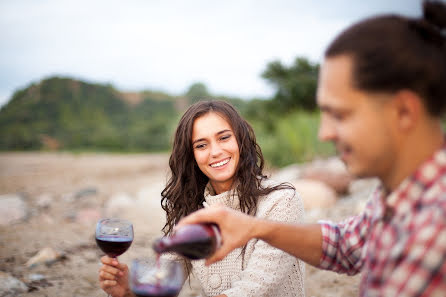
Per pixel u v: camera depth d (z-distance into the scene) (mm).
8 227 5211
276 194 1882
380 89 843
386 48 835
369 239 1036
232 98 41750
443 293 783
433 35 857
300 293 1843
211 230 1146
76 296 2955
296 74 20516
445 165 845
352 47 868
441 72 826
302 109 19297
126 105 67062
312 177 7645
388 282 836
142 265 1334
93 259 3848
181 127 2025
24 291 2975
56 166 16688
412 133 865
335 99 888
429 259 787
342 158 956
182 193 2096
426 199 843
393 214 904
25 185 10562
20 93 64000
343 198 7277
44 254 3734
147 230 5172
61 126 52406
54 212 6496
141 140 37688
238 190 1949
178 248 1139
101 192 9211
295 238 1205
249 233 1158
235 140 1968
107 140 39500
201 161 1981
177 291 1318
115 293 1792
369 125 865
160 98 70500
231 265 1863
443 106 852
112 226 1758
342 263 1227
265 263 1676
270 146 13078
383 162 892
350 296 3059
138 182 11586
